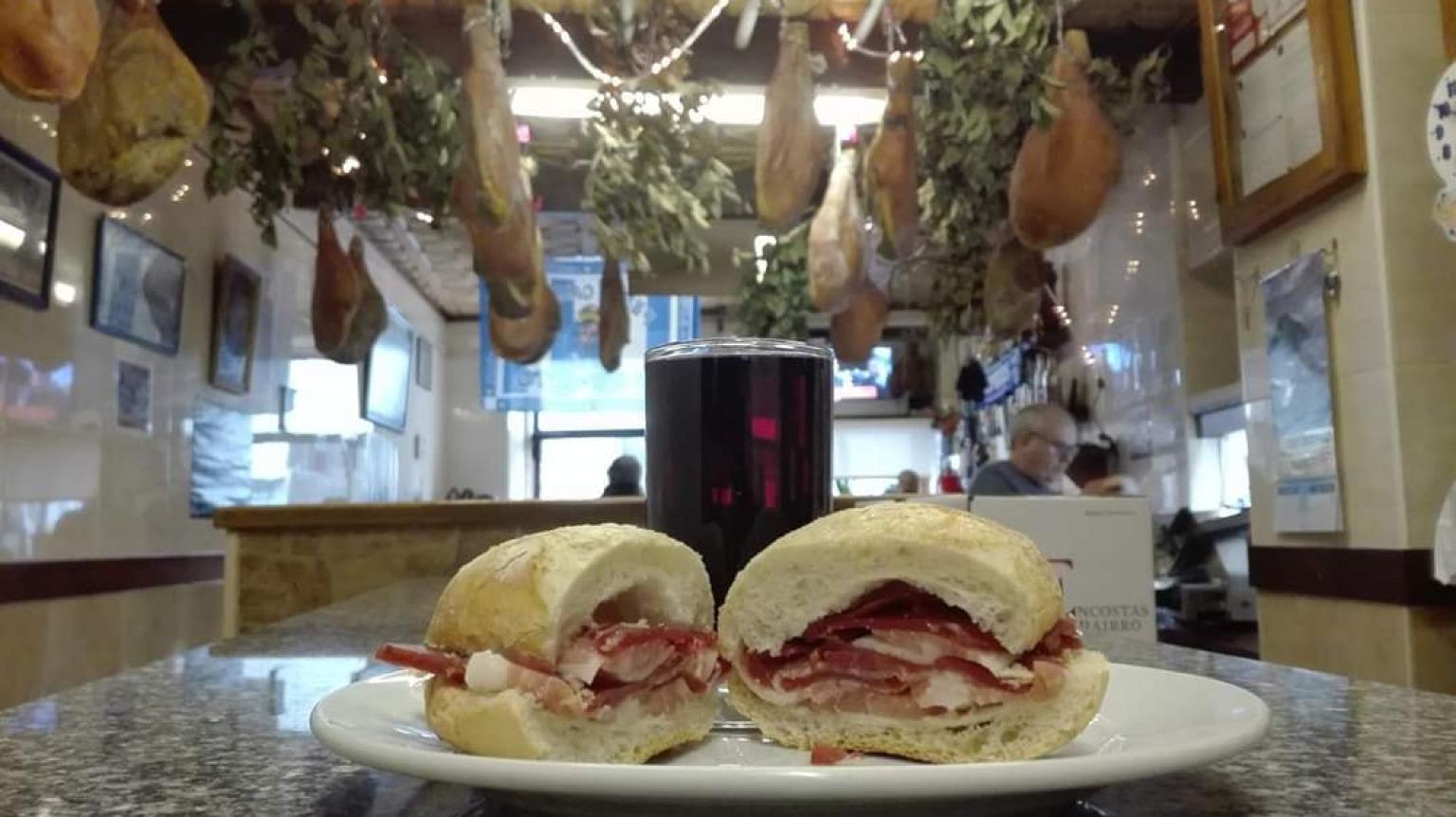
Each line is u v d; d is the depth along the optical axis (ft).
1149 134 12.83
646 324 18.70
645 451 3.26
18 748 2.50
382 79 7.79
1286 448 7.75
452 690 2.18
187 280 12.45
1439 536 5.97
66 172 6.40
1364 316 6.88
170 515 11.98
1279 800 1.98
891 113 8.86
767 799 1.55
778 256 12.49
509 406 20.07
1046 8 8.37
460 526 7.67
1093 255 14.73
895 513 2.50
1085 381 15.05
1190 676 2.50
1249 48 7.89
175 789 2.12
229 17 8.70
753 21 8.33
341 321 10.75
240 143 8.36
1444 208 5.47
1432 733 2.58
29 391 9.10
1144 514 5.96
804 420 3.14
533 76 9.45
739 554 3.07
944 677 2.33
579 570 2.24
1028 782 1.58
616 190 9.05
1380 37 6.81
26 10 5.15
